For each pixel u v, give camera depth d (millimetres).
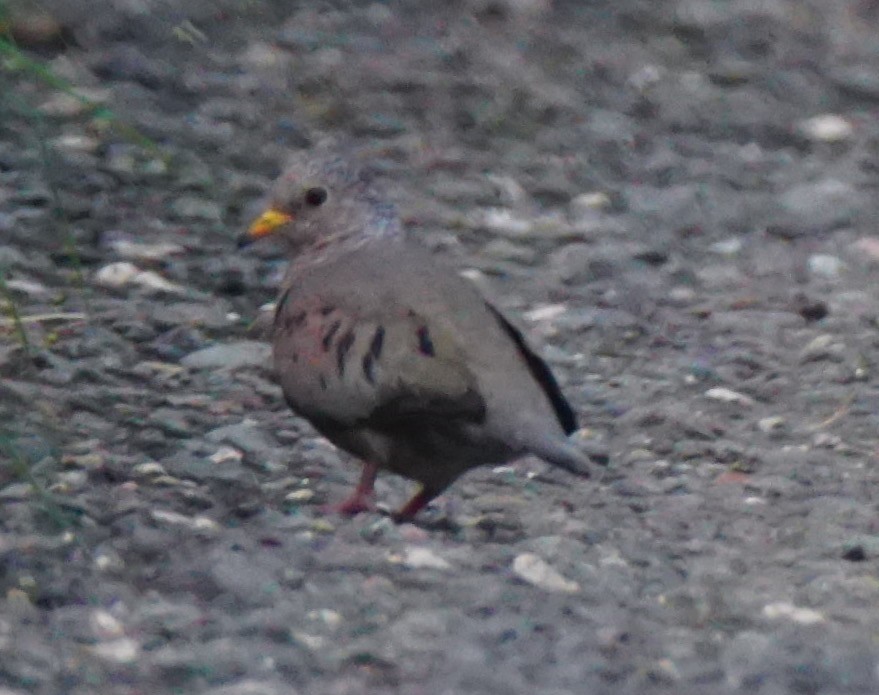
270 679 8734
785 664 9203
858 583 10391
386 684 8766
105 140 17922
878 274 16641
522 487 11930
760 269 16609
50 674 8664
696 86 21422
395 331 10531
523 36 22547
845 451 12781
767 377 14164
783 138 20078
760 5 24266
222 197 17062
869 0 24719
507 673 8922
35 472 11062
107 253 15578
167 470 11477
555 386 10773
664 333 14992
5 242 15508
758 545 11078
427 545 10586
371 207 12008
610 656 9234
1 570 9672
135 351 13703
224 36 21250
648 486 12000
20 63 11859
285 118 19297
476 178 18250
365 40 21750
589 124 19938
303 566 10156
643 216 17750
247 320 14586
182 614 9359
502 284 15898
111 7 21219
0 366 12820
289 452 12117
